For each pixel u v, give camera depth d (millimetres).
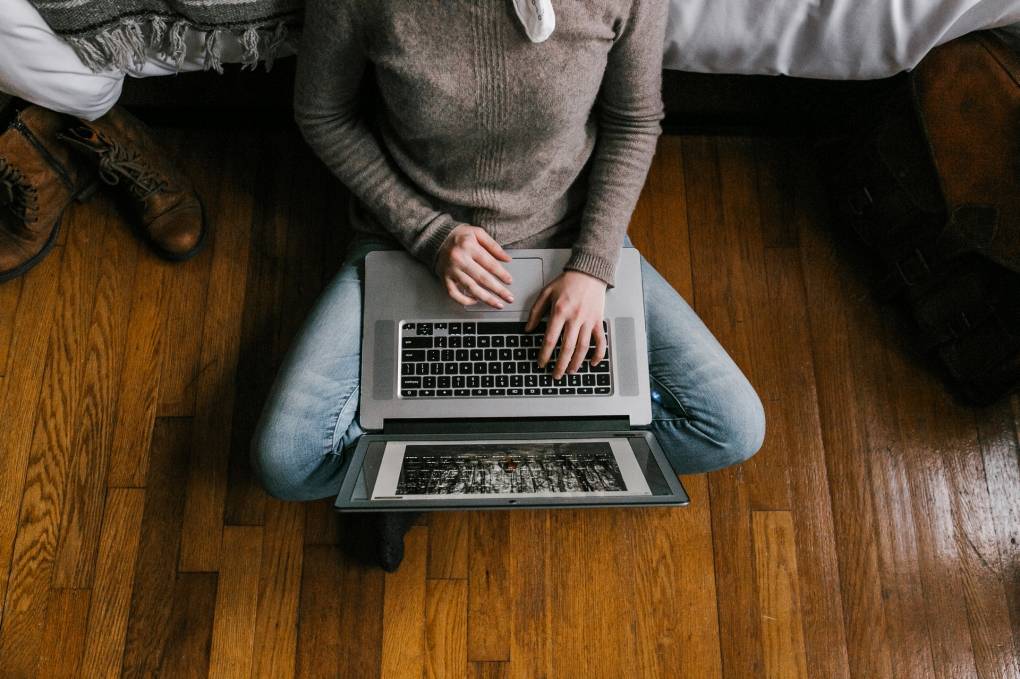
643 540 1369
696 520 1381
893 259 1416
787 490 1398
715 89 1490
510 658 1313
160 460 1383
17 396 1397
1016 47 1239
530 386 1133
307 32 974
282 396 1149
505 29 908
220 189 1530
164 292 1469
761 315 1492
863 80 1382
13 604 1307
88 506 1354
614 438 1097
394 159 1148
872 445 1423
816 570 1360
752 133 1585
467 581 1345
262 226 1516
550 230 1184
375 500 921
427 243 1112
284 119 1550
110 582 1323
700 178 1569
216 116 1542
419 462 1040
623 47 1005
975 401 1424
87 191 1471
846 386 1454
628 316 1150
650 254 1526
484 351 1143
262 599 1328
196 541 1348
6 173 1281
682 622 1332
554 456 1056
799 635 1328
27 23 1042
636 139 1124
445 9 895
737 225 1543
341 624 1321
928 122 1260
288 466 1155
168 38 1134
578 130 1103
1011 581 1360
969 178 1238
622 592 1344
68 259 1466
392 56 941
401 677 1302
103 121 1323
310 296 1485
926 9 1118
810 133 1578
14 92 1155
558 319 1103
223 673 1296
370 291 1162
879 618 1337
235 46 1169
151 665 1293
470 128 1014
